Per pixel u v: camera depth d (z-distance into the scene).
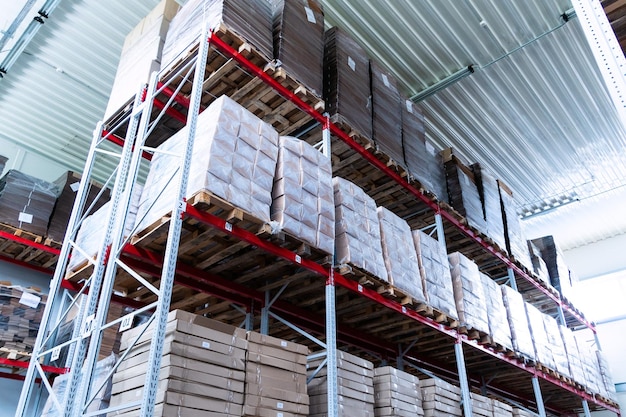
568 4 9.27
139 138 5.70
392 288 6.62
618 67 2.62
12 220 8.84
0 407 9.09
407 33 9.73
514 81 10.93
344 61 7.44
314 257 5.95
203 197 4.66
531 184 14.31
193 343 4.44
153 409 3.86
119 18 9.24
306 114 6.93
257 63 6.23
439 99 11.27
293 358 5.30
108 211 5.51
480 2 9.20
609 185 14.62
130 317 4.76
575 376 11.51
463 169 9.96
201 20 6.16
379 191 8.59
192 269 6.29
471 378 11.23
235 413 4.54
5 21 9.05
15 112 10.90
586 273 17.48
